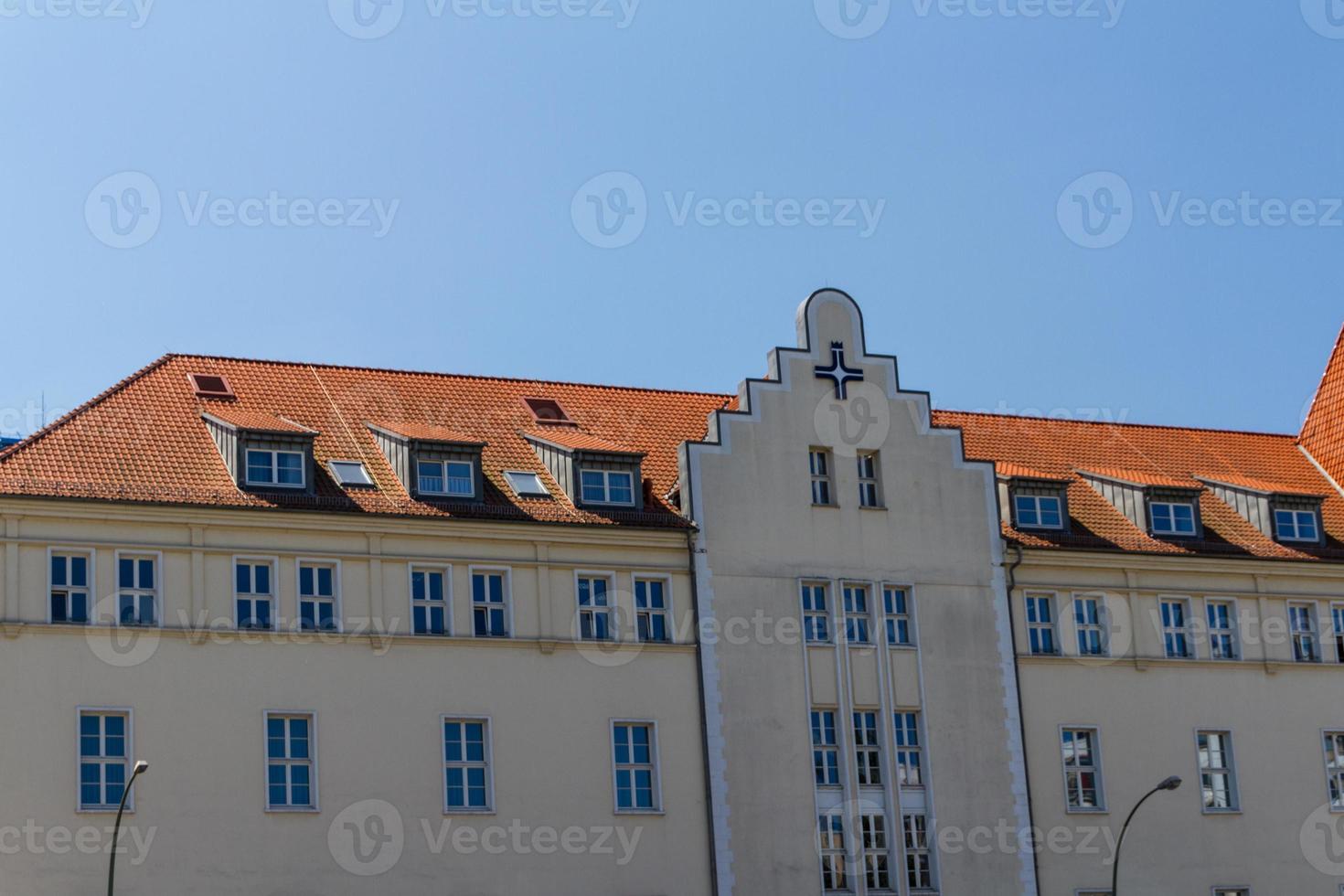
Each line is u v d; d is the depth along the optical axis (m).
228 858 45.22
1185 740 56.62
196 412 51.09
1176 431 66.31
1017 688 54.78
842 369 55.09
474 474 50.75
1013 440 62.72
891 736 52.81
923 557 54.59
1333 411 67.06
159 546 46.47
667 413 58.41
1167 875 55.34
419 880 46.94
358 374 55.81
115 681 45.25
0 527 45.16
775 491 53.38
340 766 46.81
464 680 48.56
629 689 50.28
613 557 51.12
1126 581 57.12
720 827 50.22
